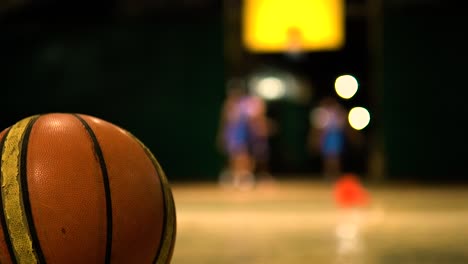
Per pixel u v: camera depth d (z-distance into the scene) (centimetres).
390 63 1938
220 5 1936
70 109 1969
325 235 967
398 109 1938
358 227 1048
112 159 479
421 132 1933
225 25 1936
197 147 1950
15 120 1977
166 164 1961
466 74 1917
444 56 1923
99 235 462
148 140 1959
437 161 1930
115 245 466
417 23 1928
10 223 459
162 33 1950
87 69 1964
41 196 460
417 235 961
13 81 1975
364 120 2009
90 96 1966
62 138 479
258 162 2098
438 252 823
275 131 2550
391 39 1934
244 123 1891
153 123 1959
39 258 456
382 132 1944
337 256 796
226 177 1973
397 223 1090
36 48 1969
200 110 1947
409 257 788
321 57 2531
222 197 1562
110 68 1961
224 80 1939
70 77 1967
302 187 1870
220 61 1939
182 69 1948
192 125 1950
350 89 2067
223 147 1944
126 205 471
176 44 1947
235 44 2114
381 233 983
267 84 2656
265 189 1800
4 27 1967
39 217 457
